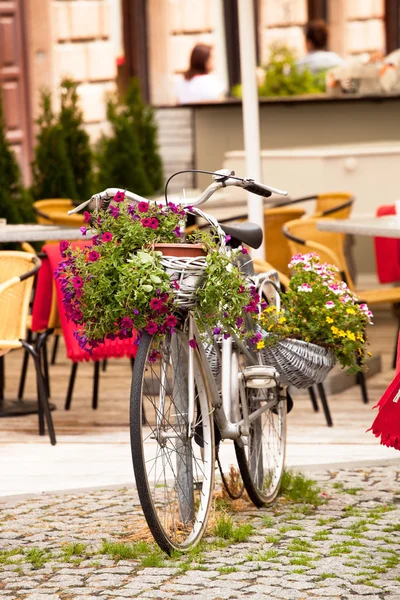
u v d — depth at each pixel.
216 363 5.84
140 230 5.21
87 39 17.53
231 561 5.29
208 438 5.63
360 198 12.97
